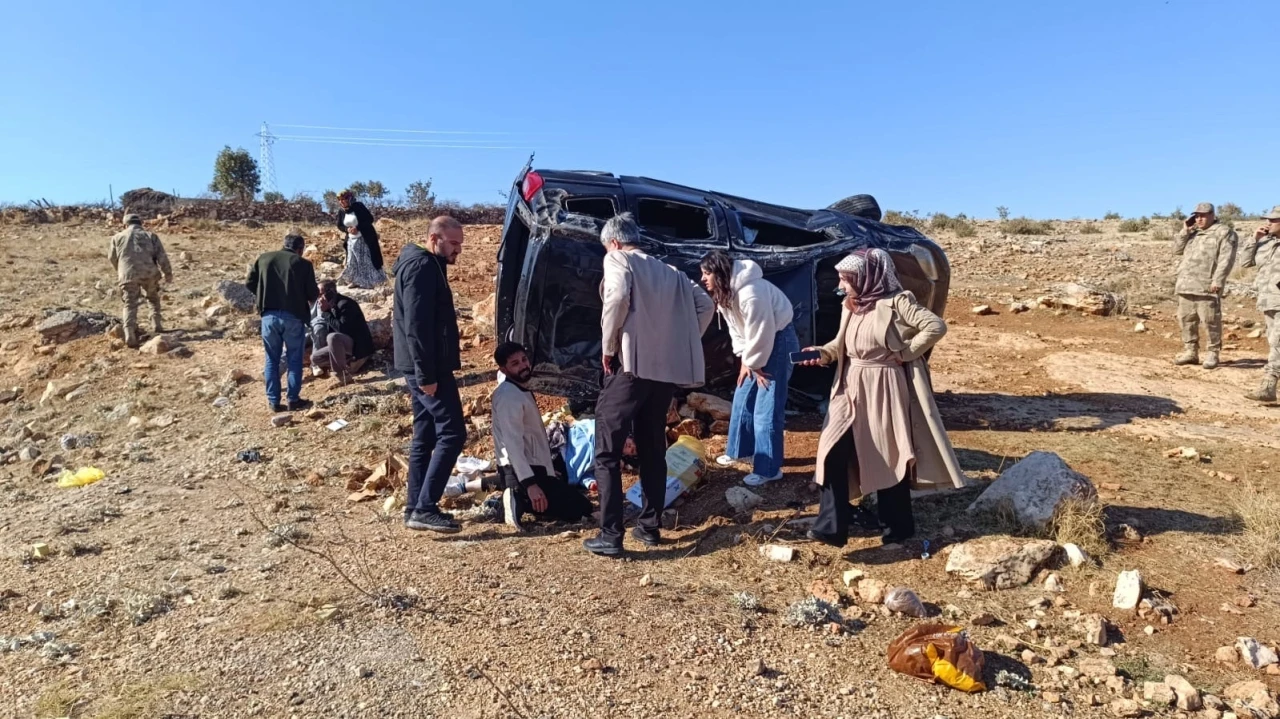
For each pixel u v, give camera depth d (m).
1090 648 3.72
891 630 3.91
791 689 3.42
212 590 4.38
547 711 3.22
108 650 3.80
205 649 3.74
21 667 3.66
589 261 6.26
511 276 6.62
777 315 5.32
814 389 7.21
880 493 4.69
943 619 4.01
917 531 4.87
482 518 5.43
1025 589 4.25
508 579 4.43
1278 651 3.62
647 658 3.62
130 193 23.86
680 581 4.45
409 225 21.20
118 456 7.18
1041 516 4.68
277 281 7.76
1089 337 11.01
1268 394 7.94
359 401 7.79
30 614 4.23
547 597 4.20
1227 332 11.23
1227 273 8.95
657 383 4.70
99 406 8.55
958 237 20.77
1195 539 4.66
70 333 10.61
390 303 10.33
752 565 4.65
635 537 4.98
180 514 5.66
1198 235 9.26
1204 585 4.20
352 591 4.26
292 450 6.91
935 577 4.38
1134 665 3.59
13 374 9.95
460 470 6.05
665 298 4.69
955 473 4.43
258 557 4.83
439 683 3.40
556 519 5.38
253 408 8.09
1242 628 3.83
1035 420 7.23
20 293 13.08
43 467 6.96
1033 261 16.80
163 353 9.87
